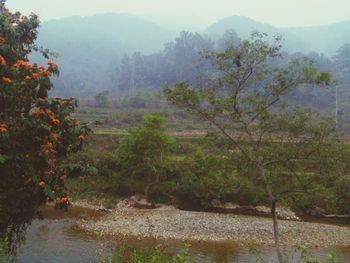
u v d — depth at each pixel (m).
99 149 49.56
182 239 25.78
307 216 35.34
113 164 43.03
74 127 11.35
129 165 40.09
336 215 34.94
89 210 34.56
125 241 24.17
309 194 13.06
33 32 12.49
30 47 12.61
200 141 13.70
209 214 34.25
